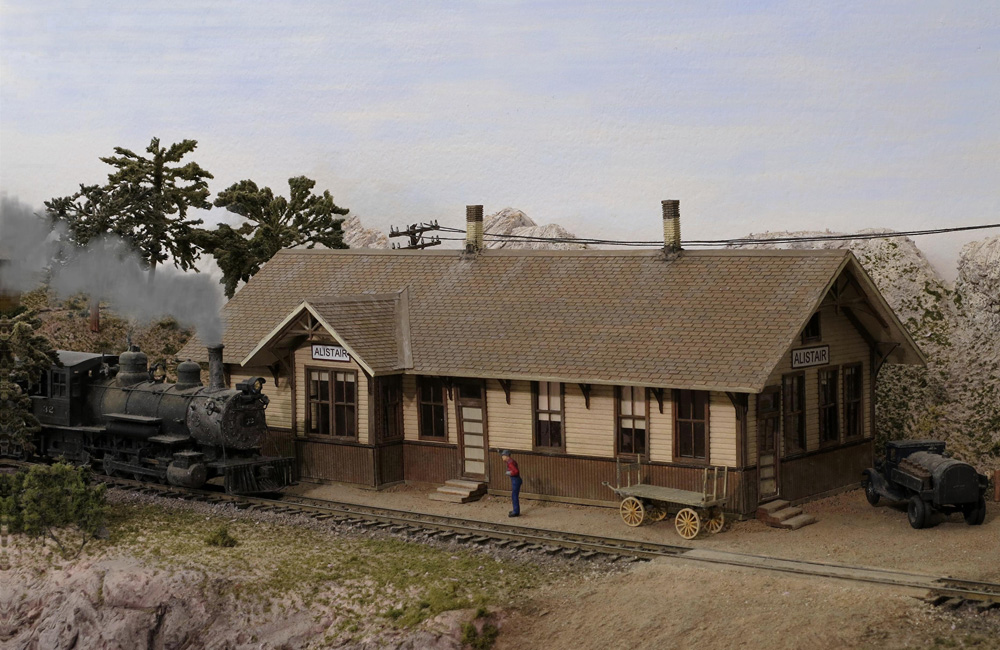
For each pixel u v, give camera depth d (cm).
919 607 1806
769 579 1992
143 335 4566
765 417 2492
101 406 3048
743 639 1756
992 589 1897
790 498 2573
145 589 2130
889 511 2556
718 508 2388
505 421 2747
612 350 2577
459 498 2727
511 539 2341
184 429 2836
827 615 1795
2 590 2267
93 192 4391
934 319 3653
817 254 2581
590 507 2622
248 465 2814
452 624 1892
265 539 2411
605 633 1847
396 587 2069
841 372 2756
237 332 3209
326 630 1973
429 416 2905
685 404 2489
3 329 3028
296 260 3466
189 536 2436
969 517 2392
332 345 2922
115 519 2608
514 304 2877
